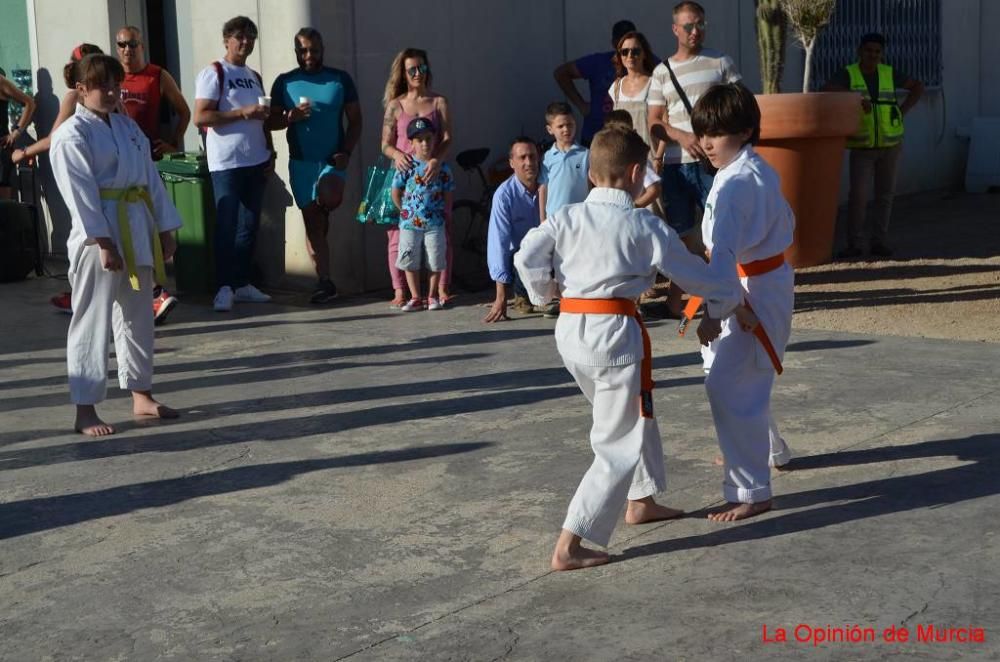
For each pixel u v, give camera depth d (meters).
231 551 4.62
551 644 3.76
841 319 8.39
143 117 9.82
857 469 5.22
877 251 10.78
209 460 5.77
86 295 6.18
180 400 6.89
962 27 15.78
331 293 9.58
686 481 5.20
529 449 5.73
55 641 3.93
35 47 11.55
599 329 4.20
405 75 9.21
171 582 4.36
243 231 9.59
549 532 4.68
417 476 5.41
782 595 4.02
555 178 8.41
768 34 10.29
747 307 4.52
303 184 9.37
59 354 8.12
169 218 6.41
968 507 4.71
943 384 6.55
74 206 5.98
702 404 6.38
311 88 9.29
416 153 8.95
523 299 8.91
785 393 6.50
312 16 9.52
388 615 4.02
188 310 9.50
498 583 4.23
